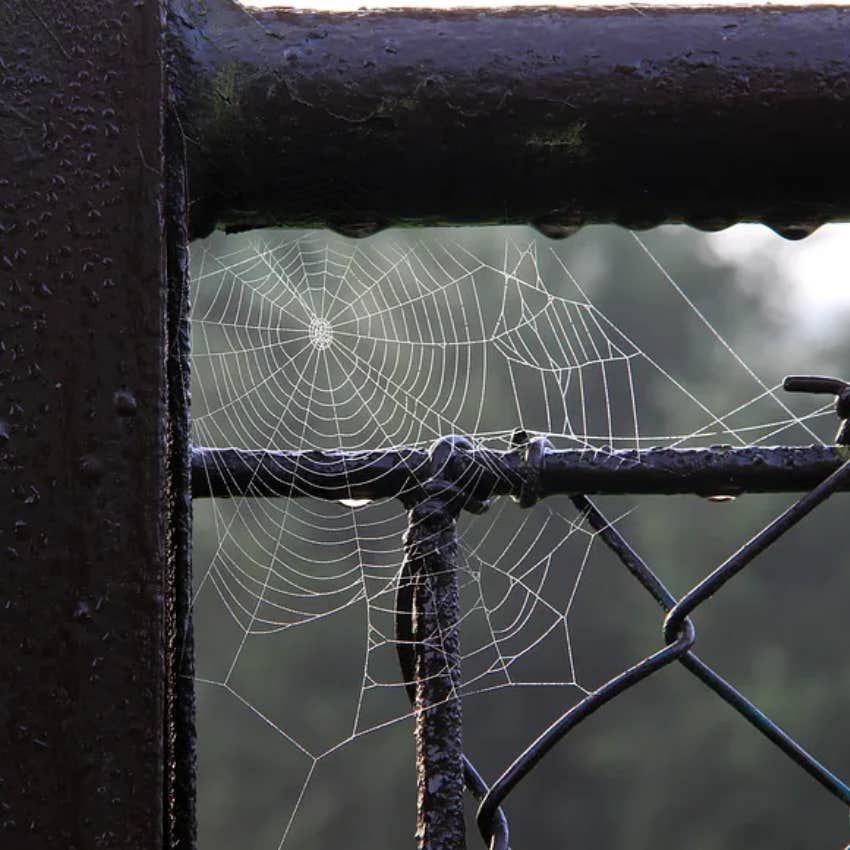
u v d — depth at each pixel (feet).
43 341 3.67
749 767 47.60
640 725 49.57
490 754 46.83
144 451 3.67
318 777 47.16
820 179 3.72
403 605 3.91
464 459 3.92
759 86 3.70
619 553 4.00
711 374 53.83
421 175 3.72
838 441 3.96
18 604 3.66
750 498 51.47
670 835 47.52
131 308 3.67
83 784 3.66
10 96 3.67
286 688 47.73
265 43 3.70
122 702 3.66
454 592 3.90
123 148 3.68
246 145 3.70
